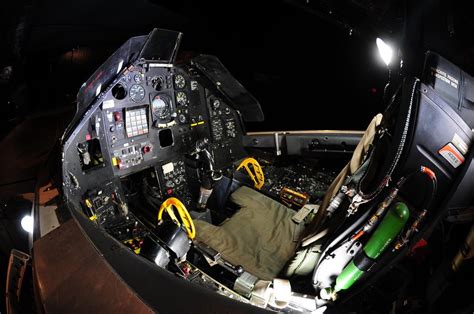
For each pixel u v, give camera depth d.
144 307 0.87
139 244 2.29
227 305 0.96
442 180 1.23
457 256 1.12
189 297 0.95
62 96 7.62
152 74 2.89
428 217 1.30
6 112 5.74
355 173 1.55
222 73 3.29
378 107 8.59
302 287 1.87
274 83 10.70
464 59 1.17
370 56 8.50
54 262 1.11
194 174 3.32
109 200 2.57
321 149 3.69
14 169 4.04
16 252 1.68
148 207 3.20
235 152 4.00
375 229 1.36
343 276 1.46
